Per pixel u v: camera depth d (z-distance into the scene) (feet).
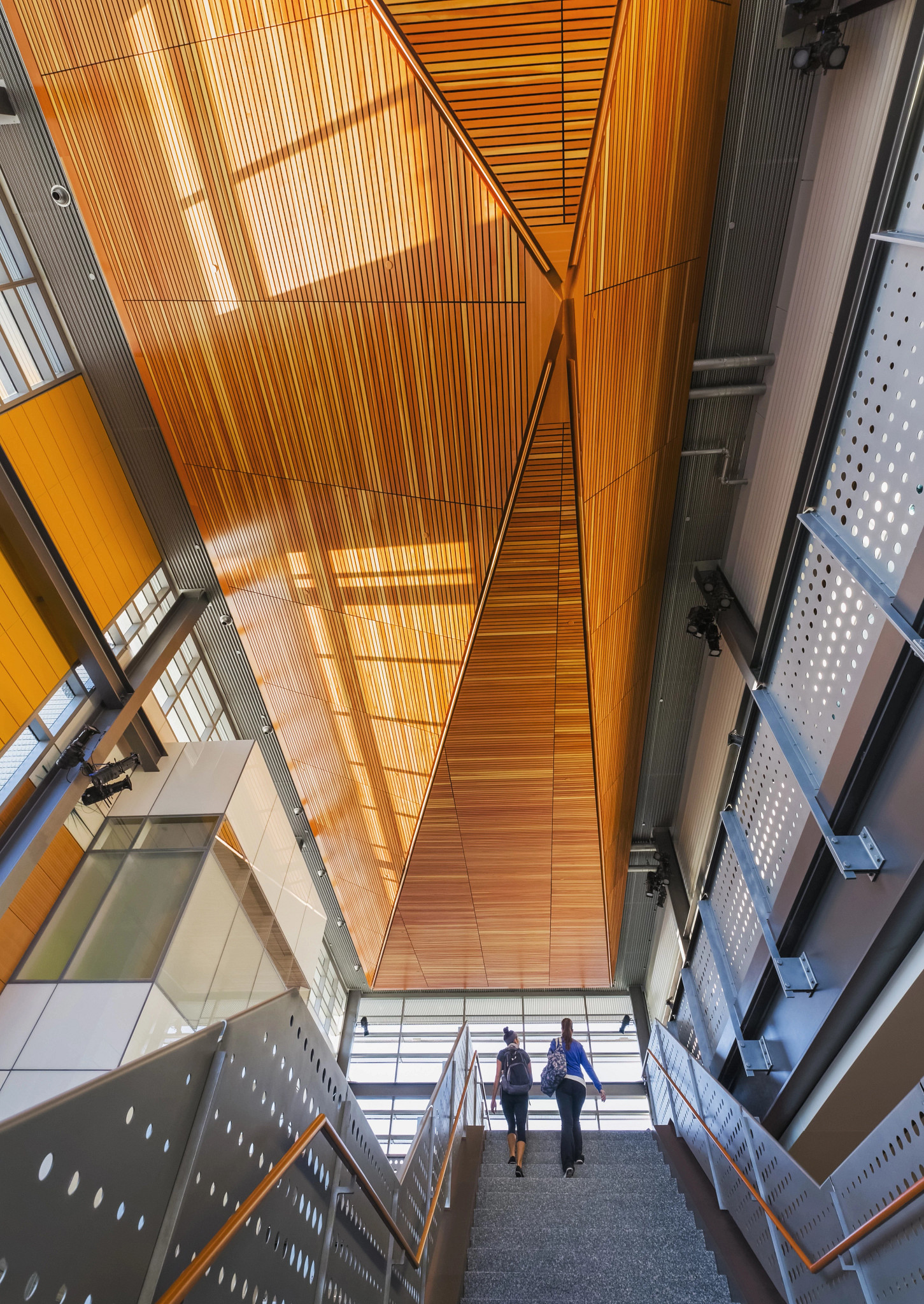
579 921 48.14
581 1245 22.57
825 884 24.94
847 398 21.09
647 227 22.54
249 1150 8.56
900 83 17.66
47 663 29.22
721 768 36.29
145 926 30.53
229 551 34.47
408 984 57.77
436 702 33.88
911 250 17.83
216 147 23.04
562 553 27.27
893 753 20.17
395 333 24.25
